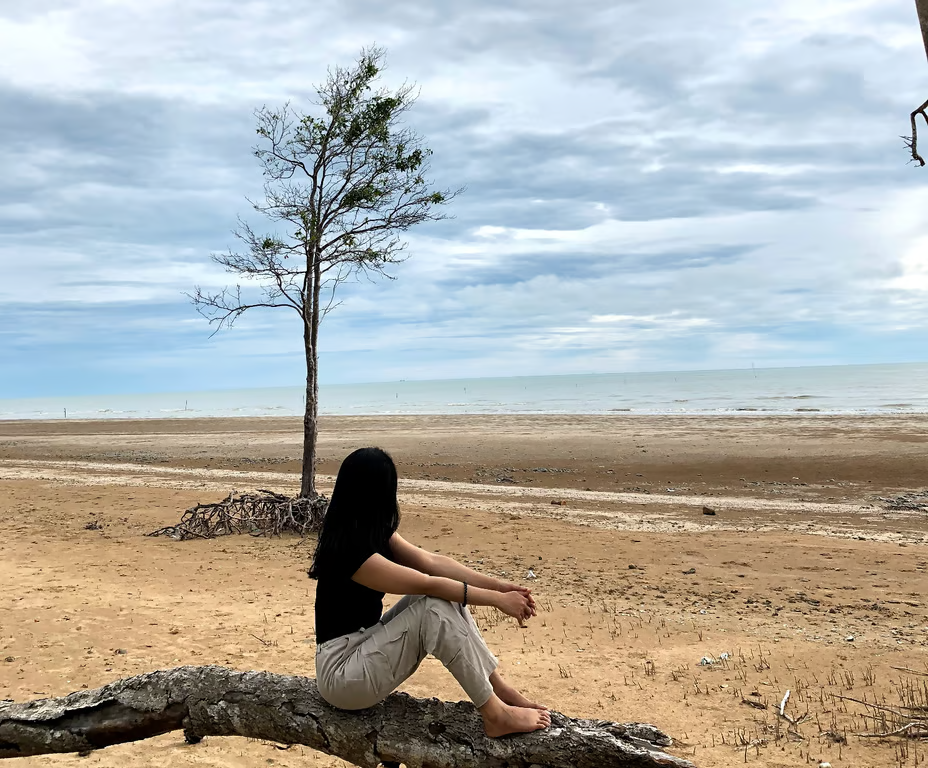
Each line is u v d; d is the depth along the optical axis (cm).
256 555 1312
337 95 1563
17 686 662
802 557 1214
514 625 891
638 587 1059
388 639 329
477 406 7556
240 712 353
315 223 1545
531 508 1775
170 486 2159
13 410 11744
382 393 15675
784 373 19612
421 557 358
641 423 4172
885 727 561
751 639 817
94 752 531
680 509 1761
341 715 340
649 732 321
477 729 330
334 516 341
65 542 1388
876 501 1823
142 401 19138
